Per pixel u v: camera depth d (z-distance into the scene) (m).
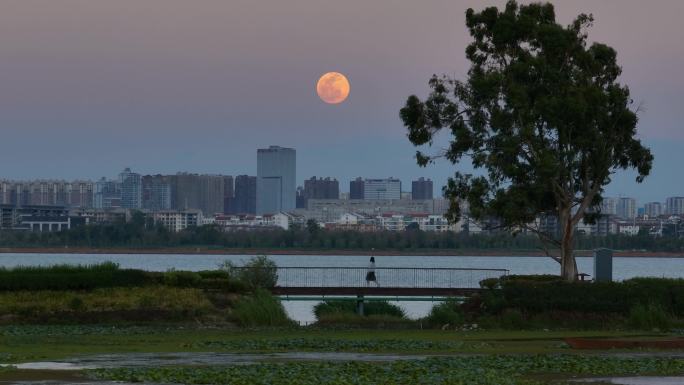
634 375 74.62
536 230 153.88
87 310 125.69
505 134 148.88
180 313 127.38
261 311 128.88
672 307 131.38
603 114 145.38
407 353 92.00
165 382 66.88
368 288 145.50
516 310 130.75
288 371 73.38
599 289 133.00
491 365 79.94
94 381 66.50
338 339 106.50
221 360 83.12
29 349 91.56
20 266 141.38
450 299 142.00
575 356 88.19
